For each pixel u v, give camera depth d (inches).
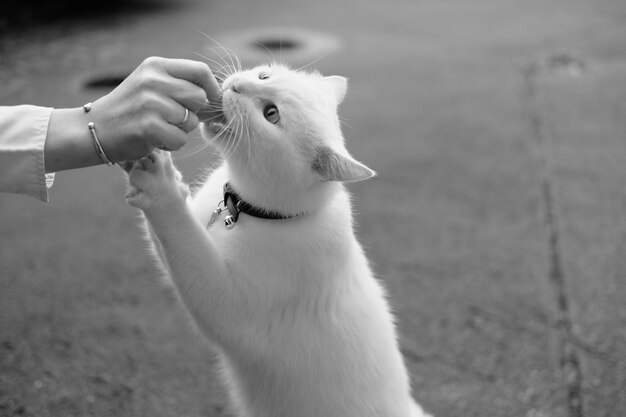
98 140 33.3
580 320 63.8
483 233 79.2
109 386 54.8
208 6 171.6
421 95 122.0
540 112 115.7
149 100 32.8
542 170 94.8
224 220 42.3
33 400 52.8
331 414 44.4
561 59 143.5
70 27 146.4
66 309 63.1
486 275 71.0
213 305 40.4
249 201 42.0
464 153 99.7
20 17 148.1
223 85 41.2
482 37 159.3
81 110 33.8
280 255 41.1
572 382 56.5
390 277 70.1
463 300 66.9
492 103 119.3
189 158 85.5
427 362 58.9
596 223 81.1
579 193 88.4
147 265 71.1
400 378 46.6
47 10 155.5
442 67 137.6
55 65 122.2
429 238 77.9
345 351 43.9
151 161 36.3
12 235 75.6
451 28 166.2
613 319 63.7
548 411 54.2
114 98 33.5
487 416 54.0
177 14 161.6
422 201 86.3
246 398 47.0
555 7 185.6
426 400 55.1
